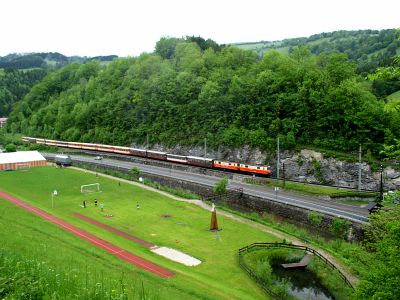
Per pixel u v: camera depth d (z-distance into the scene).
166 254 60.47
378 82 120.31
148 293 36.16
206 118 138.00
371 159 93.44
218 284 49.47
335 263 56.84
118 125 168.50
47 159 148.38
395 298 27.58
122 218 79.56
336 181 95.69
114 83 197.88
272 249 62.31
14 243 44.34
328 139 103.81
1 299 24.81
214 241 66.44
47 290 27.23
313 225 73.81
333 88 108.00
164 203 90.56
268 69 132.88
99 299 28.08
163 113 154.12
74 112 192.25
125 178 115.81
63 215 80.25
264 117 118.19
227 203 92.25
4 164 125.25
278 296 47.06
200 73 164.00
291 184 95.94
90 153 157.62
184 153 137.75
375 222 52.78
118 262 51.44
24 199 92.38
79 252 52.25
